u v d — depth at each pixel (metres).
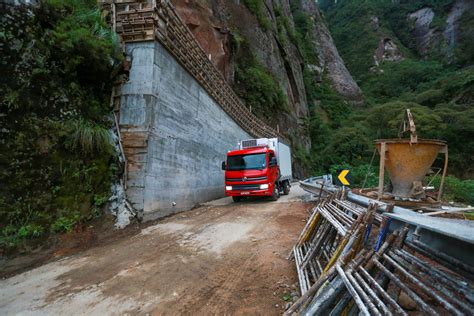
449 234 1.80
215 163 12.47
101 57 6.37
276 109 29.58
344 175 8.12
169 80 8.17
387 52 77.38
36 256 4.38
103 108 6.96
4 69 4.86
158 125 7.45
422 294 2.51
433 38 71.75
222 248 4.77
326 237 3.81
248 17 27.78
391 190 6.37
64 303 3.00
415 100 44.72
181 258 4.32
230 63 19.31
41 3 5.66
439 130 30.72
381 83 67.94
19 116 4.95
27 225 4.59
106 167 6.32
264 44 30.23
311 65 59.34
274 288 3.22
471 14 63.84
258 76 24.03
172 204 8.06
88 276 3.71
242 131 17.58
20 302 3.05
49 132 5.31
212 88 12.16
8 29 5.02
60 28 5.79
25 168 4.84
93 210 5.74
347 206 4.37
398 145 5.55
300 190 15.34
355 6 95.50
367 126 37.91
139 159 6.80
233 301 2.96
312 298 2.44
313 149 42.75
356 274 2.24
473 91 37.84
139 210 6.54
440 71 59.00
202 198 10.63
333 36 92.62
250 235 5.54
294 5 63.78
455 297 1.64
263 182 9.86
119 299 3.06
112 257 4.44
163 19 7.83
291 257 4.16
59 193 5.25
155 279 3.56
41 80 5.39
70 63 5.89
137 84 7.21
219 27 17.97
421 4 80.38
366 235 3.00
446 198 9.68
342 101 56.72
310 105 51.38
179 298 3.05
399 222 2.87
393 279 2.05
